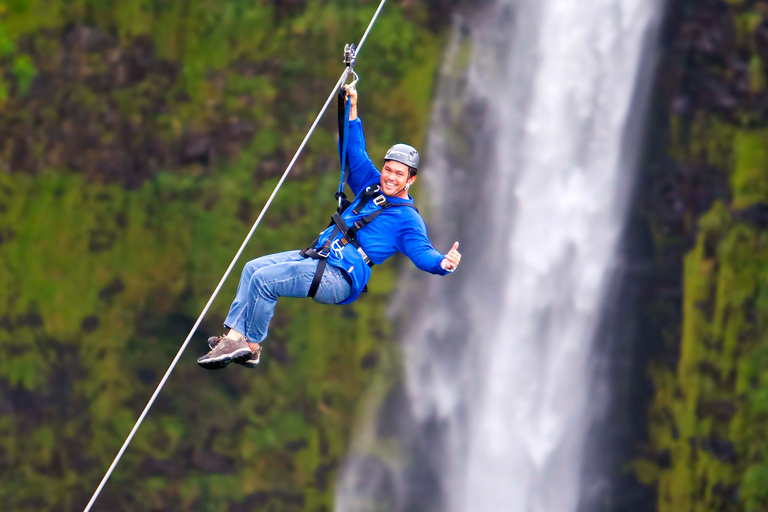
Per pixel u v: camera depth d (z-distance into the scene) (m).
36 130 78.94
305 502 90.69
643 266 89.00
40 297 81.75
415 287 92.69
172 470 87.44
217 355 23.83
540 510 93.81
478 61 88.44
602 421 92.06
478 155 90.88
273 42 83.19
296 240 87.56
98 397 84.94
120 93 80.62
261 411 89.31
